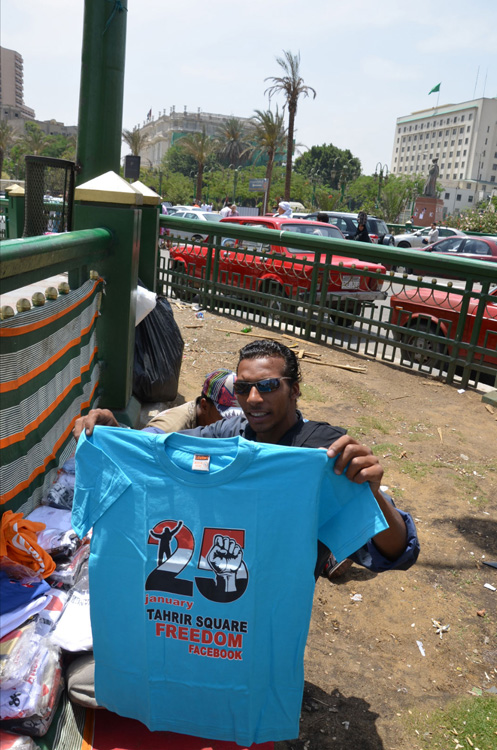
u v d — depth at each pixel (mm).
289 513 1809
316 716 2564
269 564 1837
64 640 2107
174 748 2117
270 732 1996
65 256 2893
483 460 5152
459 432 5676
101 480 1890
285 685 1936
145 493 1860
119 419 4227
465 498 4496
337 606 3303
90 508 1914
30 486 2541
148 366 4938
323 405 6066
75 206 3963
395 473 4793
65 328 3004
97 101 5555
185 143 67812
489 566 3732
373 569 2141
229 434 2410
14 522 2199
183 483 1834
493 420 6047
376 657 2951
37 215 5547
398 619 3230
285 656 1904
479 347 6738
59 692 2043
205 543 1843
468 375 6852
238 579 1836
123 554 1894
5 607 2023
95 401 3992
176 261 10492
